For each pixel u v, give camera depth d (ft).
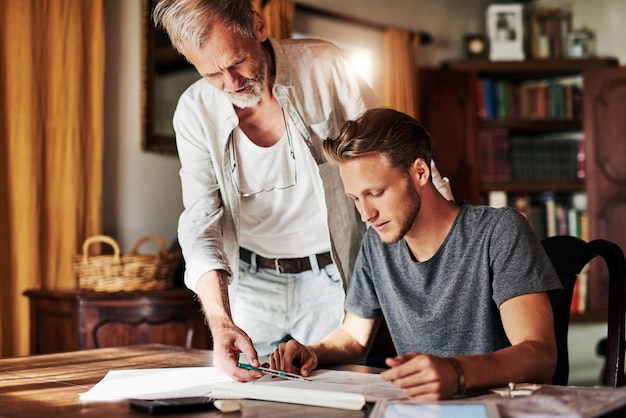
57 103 11.69
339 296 6.76
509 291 4.82
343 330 5.90
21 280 11.18
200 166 6.70
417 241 5.29
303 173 6.59
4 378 5.16
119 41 12.69
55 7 11.66
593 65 17.52
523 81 18.75
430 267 5.27
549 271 4.88
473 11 18.75
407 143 4.97
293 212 6.71
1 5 11.13
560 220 17.29
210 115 6.54
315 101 6.53
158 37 13.04
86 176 11.99
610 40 18.10
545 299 4.81
